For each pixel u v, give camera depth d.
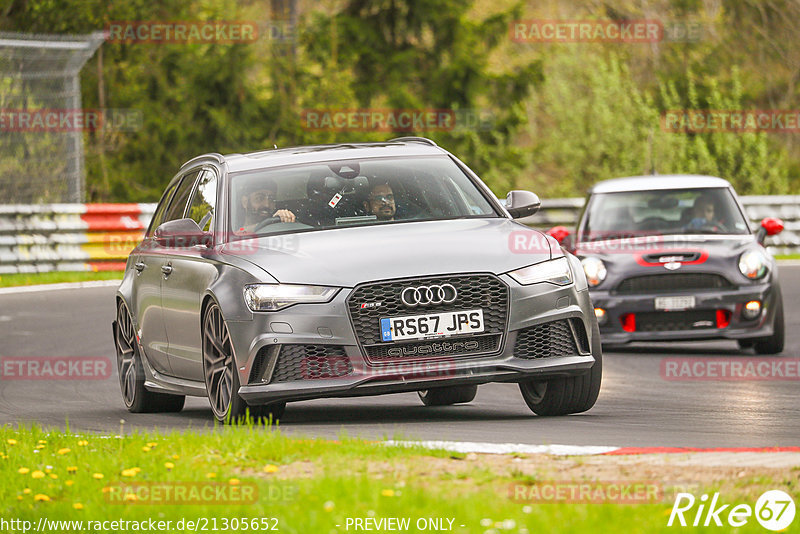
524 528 16.75
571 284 28.80
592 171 127.31
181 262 31.73
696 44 162.75
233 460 22.45
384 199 31.08
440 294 27.52
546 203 91.69
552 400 29.88
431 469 21.06
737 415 30.86
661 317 45.72
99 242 81.06
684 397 35.22
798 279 74.25
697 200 49.72
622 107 128.62
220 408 29.25
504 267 28.06
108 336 53.31
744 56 165.00
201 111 124.56
